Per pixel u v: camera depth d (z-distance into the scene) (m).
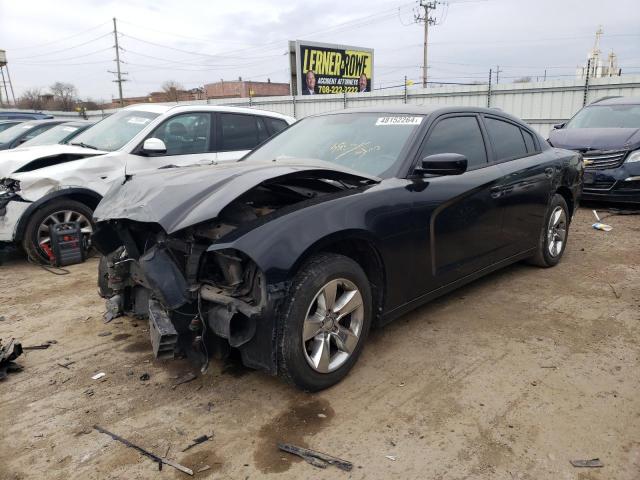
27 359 3.43
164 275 2.82
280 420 2.71
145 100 59.34
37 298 4.66
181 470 2.34
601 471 2.30
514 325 3.88
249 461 2.40
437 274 3.67
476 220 3.97
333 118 4.39
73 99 54.03
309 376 2.83
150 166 6.15
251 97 23.88
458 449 2.46
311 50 31.42
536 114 16.92
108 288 3.74
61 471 2.34
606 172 8.00
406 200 3.34
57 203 5.72
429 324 3.90
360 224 2.99
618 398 2.88
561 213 5.25
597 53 36.09
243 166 3.24
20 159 5.77
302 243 2.69
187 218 2.68
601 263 5.46
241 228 2.71
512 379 3.10
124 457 2.43
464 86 18.05
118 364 3.35
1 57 35.66
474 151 4.14
